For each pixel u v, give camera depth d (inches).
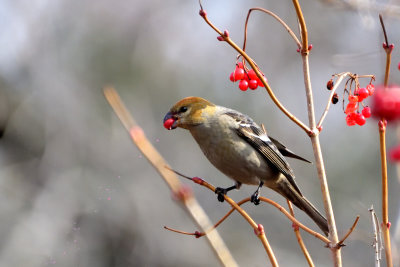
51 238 454.6
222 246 121.2
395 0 182.4
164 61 619.2
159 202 523.8
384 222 142.6
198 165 563.2
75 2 612.7
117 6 624.7
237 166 261.0
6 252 439.2
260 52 653.9
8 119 550.6
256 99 592.4
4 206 482.9
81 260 456.1
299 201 260.5
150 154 124.4
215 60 642.2
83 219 490.0
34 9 594.6
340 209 532.1
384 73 134.6
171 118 260.5
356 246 488.1
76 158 537.0
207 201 547.5
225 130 257.9
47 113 554.6
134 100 582.9
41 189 511.2
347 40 621.0
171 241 513.0
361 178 543.5
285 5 659.4
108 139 549.6
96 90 577.0
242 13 671.8
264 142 260.5
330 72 629.0
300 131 595.5
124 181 525.3
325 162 564.7
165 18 650.2
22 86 568.4
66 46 591.5
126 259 490.3
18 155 541.0
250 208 541.0
